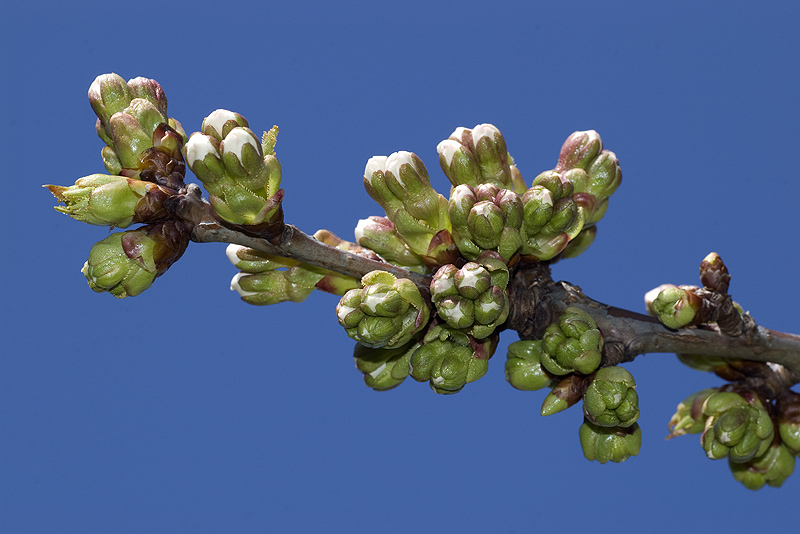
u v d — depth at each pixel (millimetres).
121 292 507
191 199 508
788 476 540
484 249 517
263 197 506
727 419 530
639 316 528
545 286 528
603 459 524
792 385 540
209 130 504
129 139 509
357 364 527
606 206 536
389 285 511
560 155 535
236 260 523
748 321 531
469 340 521
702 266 528
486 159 524
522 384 524
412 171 517
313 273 524
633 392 517
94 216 502
